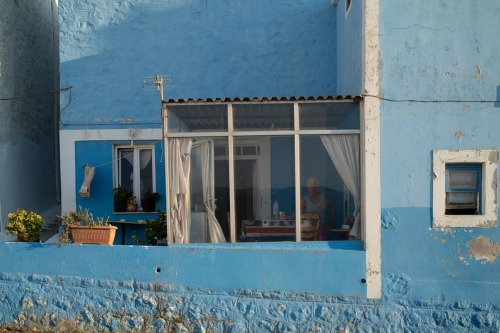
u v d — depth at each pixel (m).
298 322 6.25
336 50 8.88
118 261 6.45
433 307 6.15
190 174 6.57
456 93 6.15
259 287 6.29
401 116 6.18
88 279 6.48
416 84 6.18
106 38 8.86
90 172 8.67
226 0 8.94
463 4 6.15
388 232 6.19
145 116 8.84
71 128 8.84
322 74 8.94
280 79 8.95
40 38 10.74
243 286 6.31
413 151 6.18
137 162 8.98
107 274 6.46
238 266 6.31
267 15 8.95
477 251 6.14
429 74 6.17
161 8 8.91
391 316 6.17
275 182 6.53
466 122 6.15
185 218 6.56
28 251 6.57
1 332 6.47
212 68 8.93
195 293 6.36
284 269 6.26
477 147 6.14
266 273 6.29
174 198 6.55
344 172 6.45
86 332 6.43
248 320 6.29
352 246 6.32
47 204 11.02
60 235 7.12
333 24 8.93
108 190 8.83
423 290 6.16
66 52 8.85
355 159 6.42
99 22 8.87
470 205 6.29
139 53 8.90
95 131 8.83
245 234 6.55
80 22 8.87
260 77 8.95
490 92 6.13
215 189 6.56
